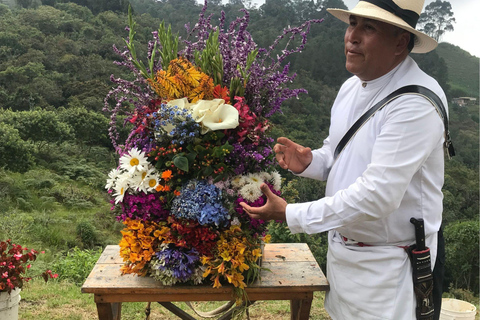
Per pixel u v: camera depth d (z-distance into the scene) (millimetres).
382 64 1424
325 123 31875
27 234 10883
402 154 1311
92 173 21344
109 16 54938
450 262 11977
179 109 1455
